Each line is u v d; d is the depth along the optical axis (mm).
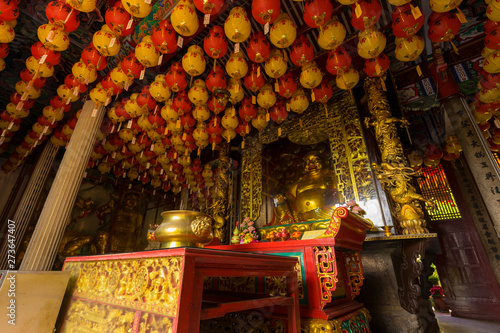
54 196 4008
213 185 7125
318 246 2057
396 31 3010
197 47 3705
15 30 4898
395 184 3926
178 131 5688
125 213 9852
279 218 5305
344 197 4590
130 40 4555
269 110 4906
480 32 4801
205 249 1006
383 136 4367
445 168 7410
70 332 1404
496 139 6523
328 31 3055
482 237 6430
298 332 1538
